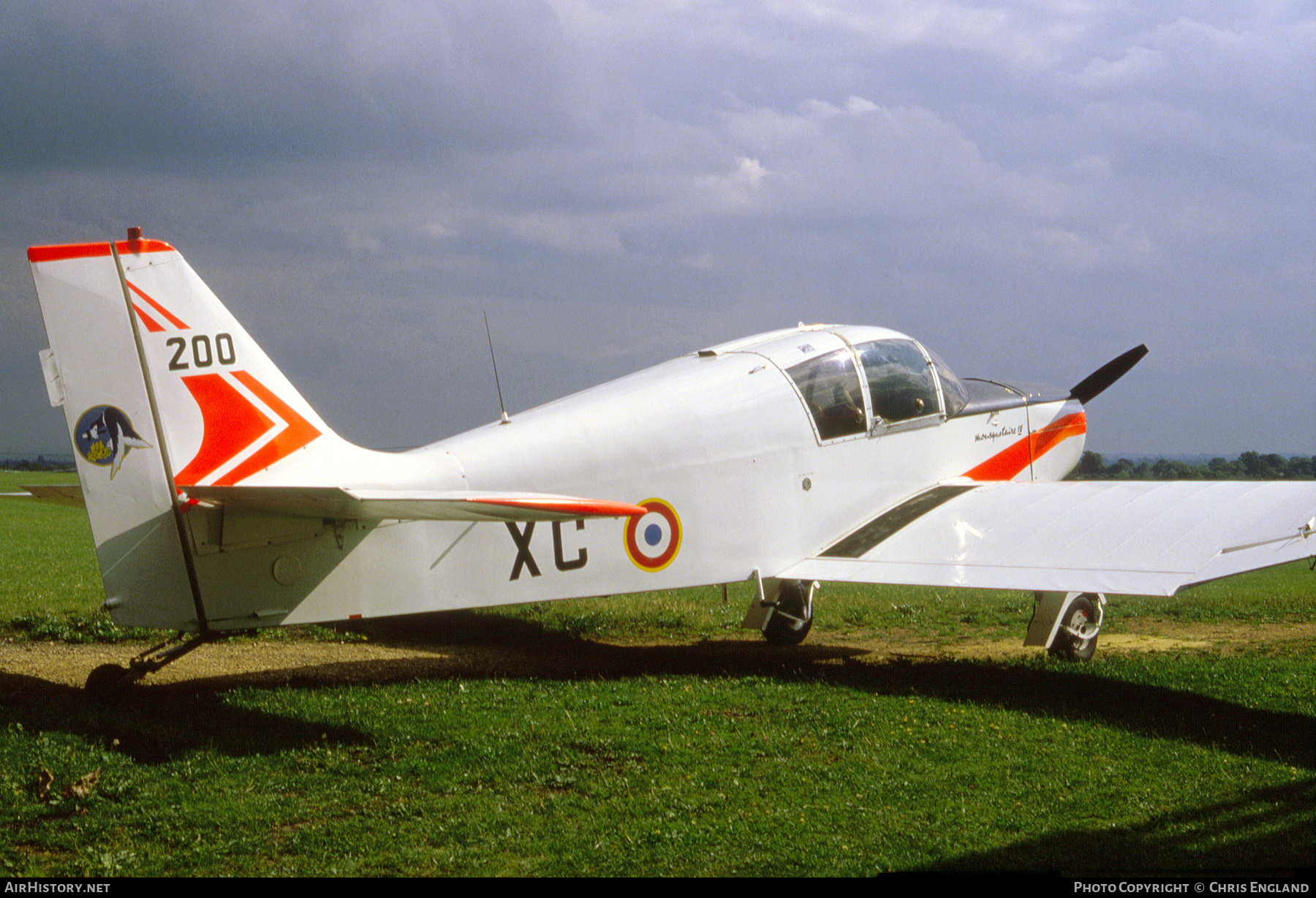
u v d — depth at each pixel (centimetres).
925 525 916
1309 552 737
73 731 630
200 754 588
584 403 869
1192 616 1171
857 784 546
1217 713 692
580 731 643
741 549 895
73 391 673
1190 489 870
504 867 444
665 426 867
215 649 959
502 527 789
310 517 721
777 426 916
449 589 770
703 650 993
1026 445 1130
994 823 490
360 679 830
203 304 714
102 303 682
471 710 701
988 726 657
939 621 1151
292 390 748
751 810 510
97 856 452
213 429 709
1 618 1059
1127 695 747
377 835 477
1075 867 439
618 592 840
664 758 590
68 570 1616
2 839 469
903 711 699
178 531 692
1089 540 822
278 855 458
